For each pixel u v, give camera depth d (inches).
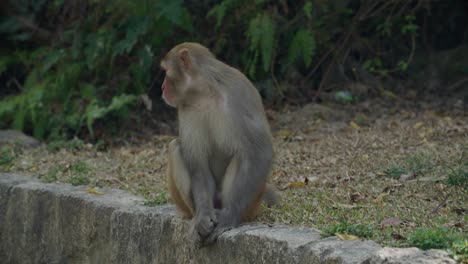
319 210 600.7
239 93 562.3
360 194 656.4
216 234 543.2
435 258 430.0
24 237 772.6
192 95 571.8
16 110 1102.4
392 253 440.8
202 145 576.1
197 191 568.7
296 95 1147.9
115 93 1115.3
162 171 831.7
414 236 470.3
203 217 550.6
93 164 884.0
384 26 1154.0
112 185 773.3
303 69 1182.3
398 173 726.5
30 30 1224.2
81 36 1136.2
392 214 571.2
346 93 1123.9
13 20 1226.0
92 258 686.5
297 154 861.2
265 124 568.1
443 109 1063.0
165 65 580.4
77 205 703.1
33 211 760.3
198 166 577.3
